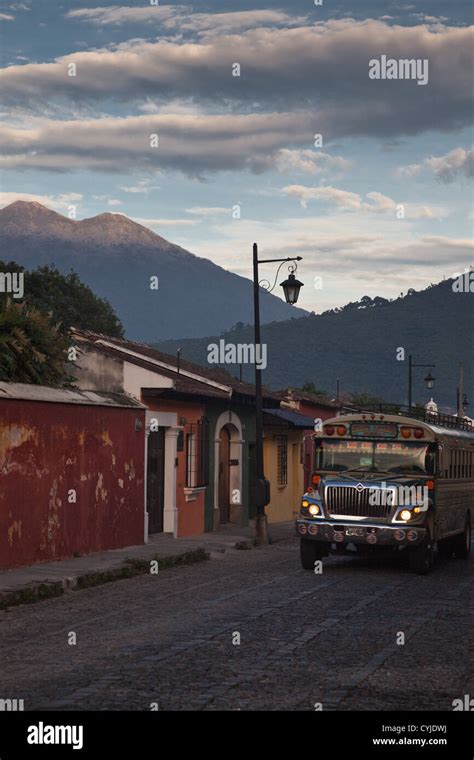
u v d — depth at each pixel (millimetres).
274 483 39094
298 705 8617
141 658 10477
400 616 14133
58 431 20312
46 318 22047
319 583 18172
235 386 33281
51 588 16000
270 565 21703
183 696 8797
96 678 9461
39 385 20953
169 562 20953
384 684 9555
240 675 9695
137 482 24500
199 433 29438
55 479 20156
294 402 45000
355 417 21125
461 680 9898
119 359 25391
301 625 13008
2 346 20219
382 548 20219
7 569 18094
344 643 11703
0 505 17984
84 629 12547
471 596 16922
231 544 26172
